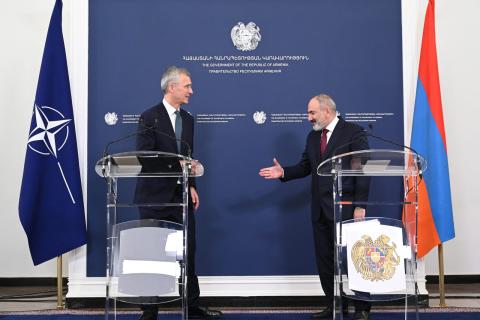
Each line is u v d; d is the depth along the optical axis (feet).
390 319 13.25
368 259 10.12
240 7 15.43
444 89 18.11
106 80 15.23
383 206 15.02
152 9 15.35
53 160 14.46
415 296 10.23
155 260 10.10
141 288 10.02
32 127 14.43
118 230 10.16
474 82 18.17
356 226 10.21
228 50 15.40
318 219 13.20
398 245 10.16
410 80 15.23
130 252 10.11
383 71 15.34
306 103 15.37
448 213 14.43
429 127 14.62
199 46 15.37
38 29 18.10
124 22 15.30
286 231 15.31
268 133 15.38
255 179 15.34
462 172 18.10
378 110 15.28
